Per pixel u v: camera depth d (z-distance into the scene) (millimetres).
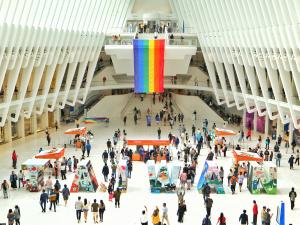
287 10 24484
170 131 39156
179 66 42625
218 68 39250
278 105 31125
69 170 26078
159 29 42469
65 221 18562
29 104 33594
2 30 25234
